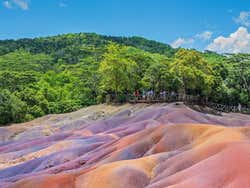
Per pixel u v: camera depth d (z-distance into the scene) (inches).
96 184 1346.0
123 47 5027.1
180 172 1224.2
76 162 1849.2
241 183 1042.7
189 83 4584.2
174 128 1701.5
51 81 5954.7
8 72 5462.6
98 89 5137.8
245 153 1163.3
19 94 4682.6
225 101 5007.4
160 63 4852.4
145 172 1385.3
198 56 4788.4
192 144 1529.3
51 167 1952.5
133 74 4790.8
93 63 6668.3
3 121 4136.3
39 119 4232.3
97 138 2470.5
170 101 4232.3
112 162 1550.2
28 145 2684.5
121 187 1320.1
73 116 4163.4
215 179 1098.1
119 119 3122.5
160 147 1649.9
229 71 5290.4
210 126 1647.4
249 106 5108.3
